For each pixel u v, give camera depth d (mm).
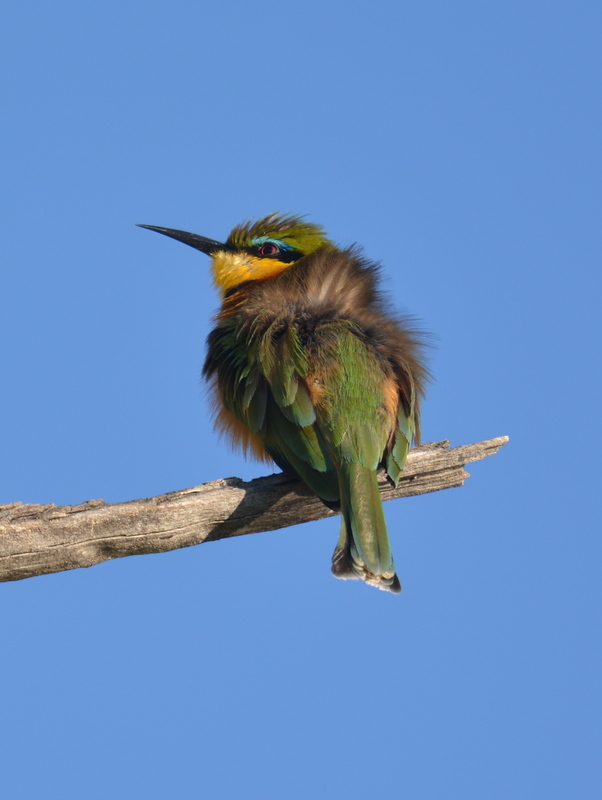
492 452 12016
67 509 10164
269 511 11078
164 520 10539
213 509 10773
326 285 12984
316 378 11312
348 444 10977
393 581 10352
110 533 10336
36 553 10078
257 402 11727
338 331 11844
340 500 10867
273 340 11953
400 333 12578
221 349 12750
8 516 10000
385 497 11867
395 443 11336
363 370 11391
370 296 13195
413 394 11742
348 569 10406
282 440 11383
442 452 11820
